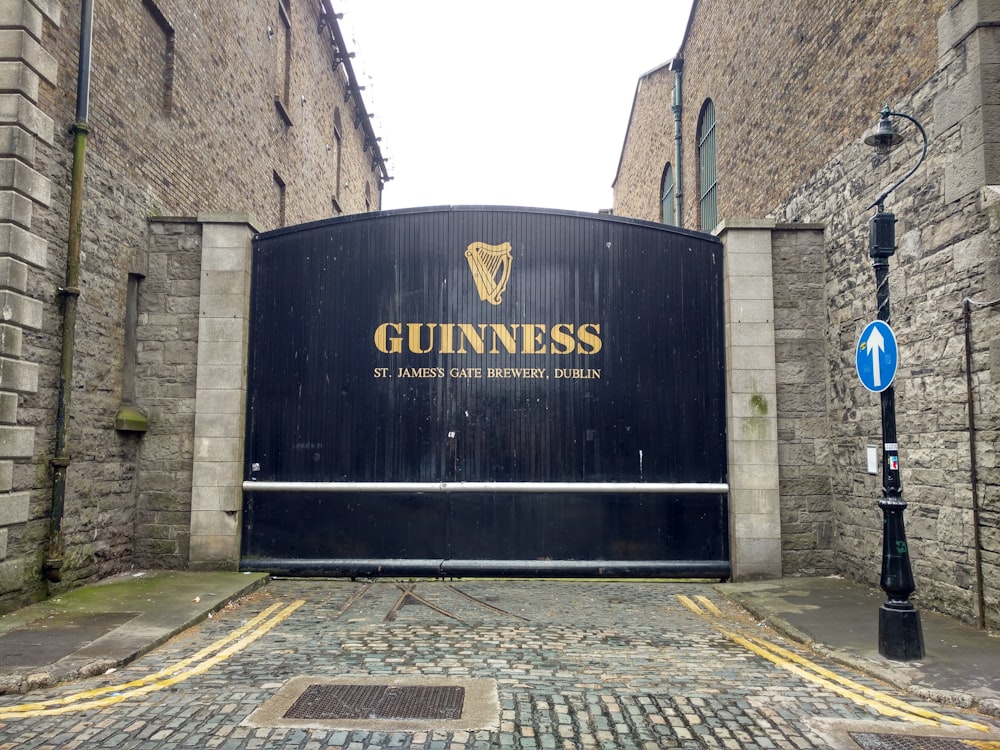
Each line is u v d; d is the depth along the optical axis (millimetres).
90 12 8172
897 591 5996
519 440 9703
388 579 9555
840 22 9680
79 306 8164
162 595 7969
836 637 6617
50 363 7699
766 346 9719
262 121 14648
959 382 7145
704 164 17688
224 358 9570
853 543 9117
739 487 9523
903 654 5855
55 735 4289
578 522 9609
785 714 4785
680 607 8211
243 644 6449
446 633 6918
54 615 7039
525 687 5273
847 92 9453
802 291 9922
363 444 9664
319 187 19484
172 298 9672
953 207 7234
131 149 9328
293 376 9750
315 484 9570
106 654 5812
